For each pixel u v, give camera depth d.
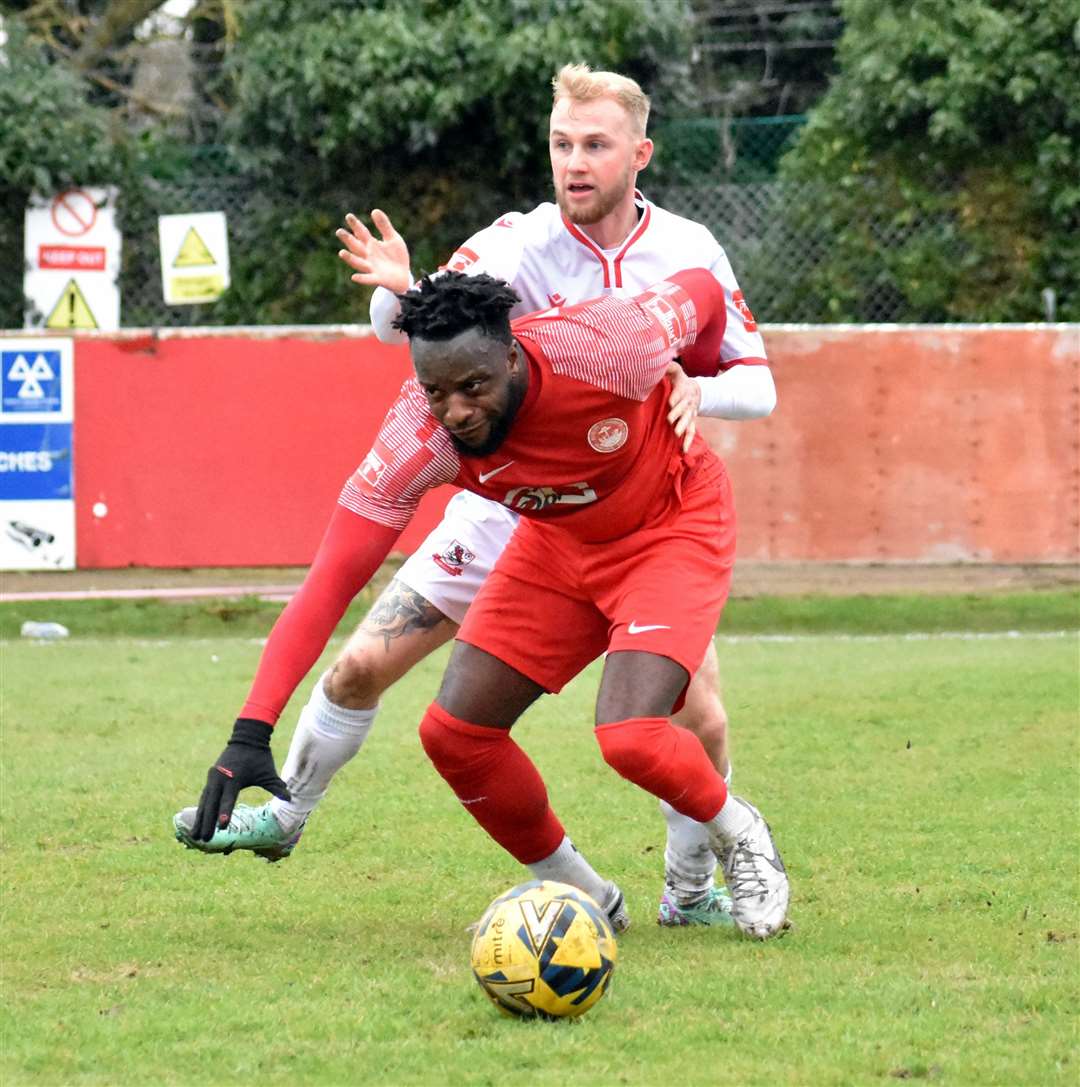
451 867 18.36
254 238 48.56
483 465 13.70
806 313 47.47
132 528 39.81
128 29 56.72
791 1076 11.41
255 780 14.13
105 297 47.72
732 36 58.72
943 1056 11.81
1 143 46.00
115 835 19.81
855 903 16.47
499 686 14.74
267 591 40.97
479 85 46.56
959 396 40.25
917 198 46.56
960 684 30.11
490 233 16.31
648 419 14.30
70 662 34.06
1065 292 46.41
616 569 14.60
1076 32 44.53
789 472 40.38
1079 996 13.29
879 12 47.28
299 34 47.34
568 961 12.56
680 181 48.16
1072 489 40.34
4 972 14.28
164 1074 11.56
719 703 16.28
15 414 39.38
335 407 39.75
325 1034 12.41
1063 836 19.28
